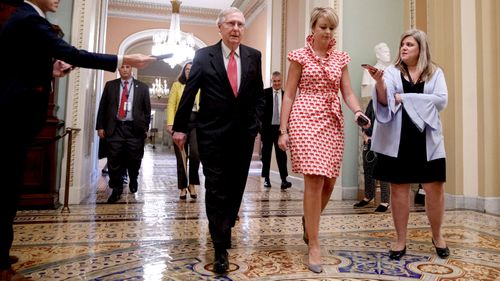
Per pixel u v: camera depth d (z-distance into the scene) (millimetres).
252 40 13156
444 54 4855
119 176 4680
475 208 4535
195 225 3361
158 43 12375
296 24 6898
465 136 4695
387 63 5145
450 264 2336
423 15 5379
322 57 2396
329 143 2275
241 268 2213
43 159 4023
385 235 3082
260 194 5578
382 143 2490
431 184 2471
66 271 2105
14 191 1772
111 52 13422
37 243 2686
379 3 5574
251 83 2330
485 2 4691
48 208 4023
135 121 4824
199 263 2291
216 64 2262
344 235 3080
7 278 1780
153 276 2053
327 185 2457
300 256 2477
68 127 4344
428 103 2389
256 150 13898
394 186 2520
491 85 4664
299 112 2301
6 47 1642
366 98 5031
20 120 1692
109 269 2154
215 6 13883
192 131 4812
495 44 4699
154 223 3426
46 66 1771
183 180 4883
